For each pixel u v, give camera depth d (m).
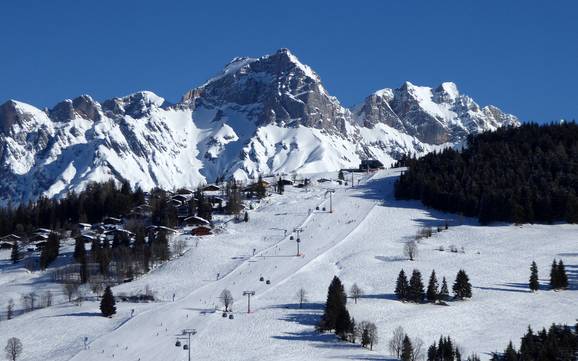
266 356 163.38
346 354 164.38
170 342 176.25
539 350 153.75
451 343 157.50
